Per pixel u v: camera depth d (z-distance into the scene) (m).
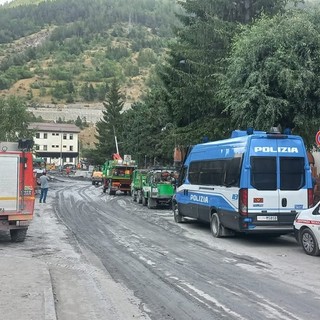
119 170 38.56
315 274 9.60
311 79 17.75
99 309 7.07
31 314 6.39
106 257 11.44
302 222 12.05
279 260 11.15
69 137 143.25
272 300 7.68
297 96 17.95
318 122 18.75
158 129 46.44
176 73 28.92
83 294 7.93
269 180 13.31
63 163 142.12
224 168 14.49
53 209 24.33
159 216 21.80
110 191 38.62
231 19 28.92
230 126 26.69
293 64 17.92
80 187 52.34
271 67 17.94
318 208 11.71
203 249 12.72
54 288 8.28
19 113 46.22
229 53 23.64
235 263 10.77
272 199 13.27
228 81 20.11
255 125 18.72
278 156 13.45
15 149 13.48
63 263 10.59
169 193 25.50
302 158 13.63
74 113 181.62
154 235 15.38
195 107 27.94
